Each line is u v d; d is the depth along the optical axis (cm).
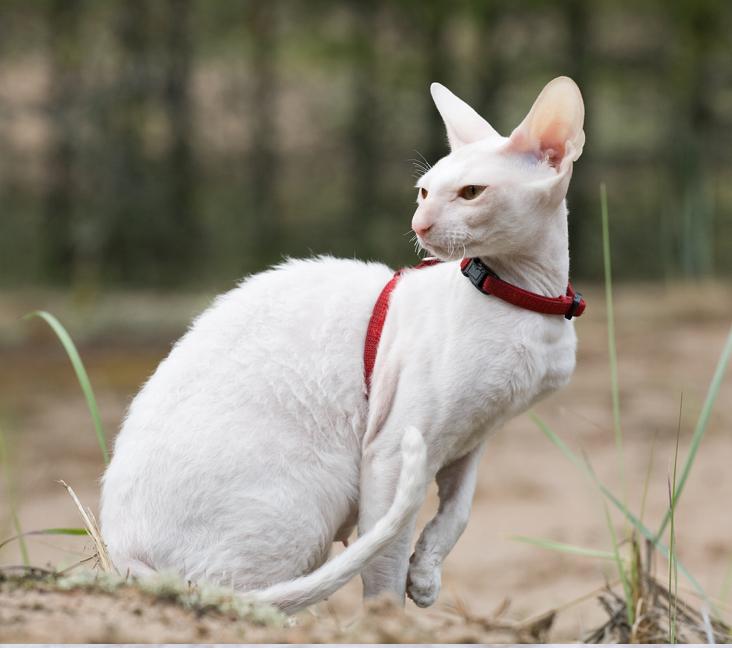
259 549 379
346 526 416
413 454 344
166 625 301
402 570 392
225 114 2861
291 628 323
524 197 369
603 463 1032
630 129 2917
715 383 432
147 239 2517
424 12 2555
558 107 374
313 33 2711
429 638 310
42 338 1827
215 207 2767
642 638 418
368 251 2652
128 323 1942
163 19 2531
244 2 2631
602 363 1569
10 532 793
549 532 827
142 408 397
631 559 449
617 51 2711
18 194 2705
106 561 385
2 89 2633
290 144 2923
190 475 377
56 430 1198
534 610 635
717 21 2589
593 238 2673
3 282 2484
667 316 2019
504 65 2647
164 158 2605
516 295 379
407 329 387
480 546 805
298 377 390
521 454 1080
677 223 2589
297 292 407
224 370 390
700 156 2623
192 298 2261
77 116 2428
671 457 1034
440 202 371
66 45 2412
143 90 2488
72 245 2478
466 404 379
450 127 406
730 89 2723
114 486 390
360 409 394
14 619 292
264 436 382
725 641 426
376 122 2745
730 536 790
